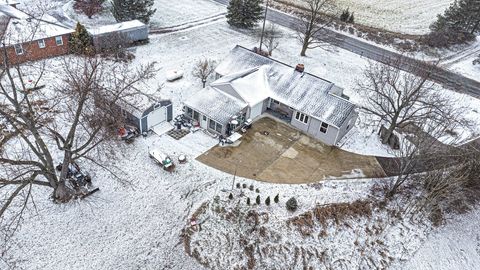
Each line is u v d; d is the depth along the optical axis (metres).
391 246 29.72
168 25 58.81
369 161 36.88
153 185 31.19
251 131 38.59
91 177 30.94
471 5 64.81
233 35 58.44
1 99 36.06
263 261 27.20
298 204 31.08
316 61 54.06
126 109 35.12
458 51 63.50
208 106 37.28
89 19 57.19
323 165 35.62
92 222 27.77
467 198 34.50
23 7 57.47
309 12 69.56
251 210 29.97
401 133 40.56
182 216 29.12
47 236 26.39
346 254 28.55
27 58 43.06
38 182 26.92
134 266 25.70
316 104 38.47
